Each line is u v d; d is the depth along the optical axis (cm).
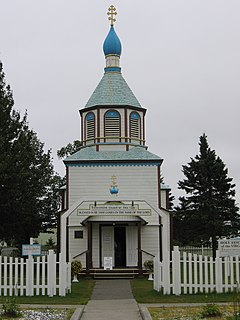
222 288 2169
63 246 2845
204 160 5153
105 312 1770
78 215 3444
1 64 3909
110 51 4162
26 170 3828
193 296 2097
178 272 2178
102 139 3881
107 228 3641
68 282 2350
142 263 3544
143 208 3653
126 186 3691
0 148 3581
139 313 1741
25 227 3919
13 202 3656
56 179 4975
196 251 5119
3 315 1636
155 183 3691
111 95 3969
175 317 1590
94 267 3503
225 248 2175
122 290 2533
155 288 2431
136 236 3628
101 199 3584
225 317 1552
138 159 3709
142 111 4022
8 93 3944
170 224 3669
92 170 3712
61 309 1819
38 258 2205
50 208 4797
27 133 4116
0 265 2192
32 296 2166
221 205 5097
